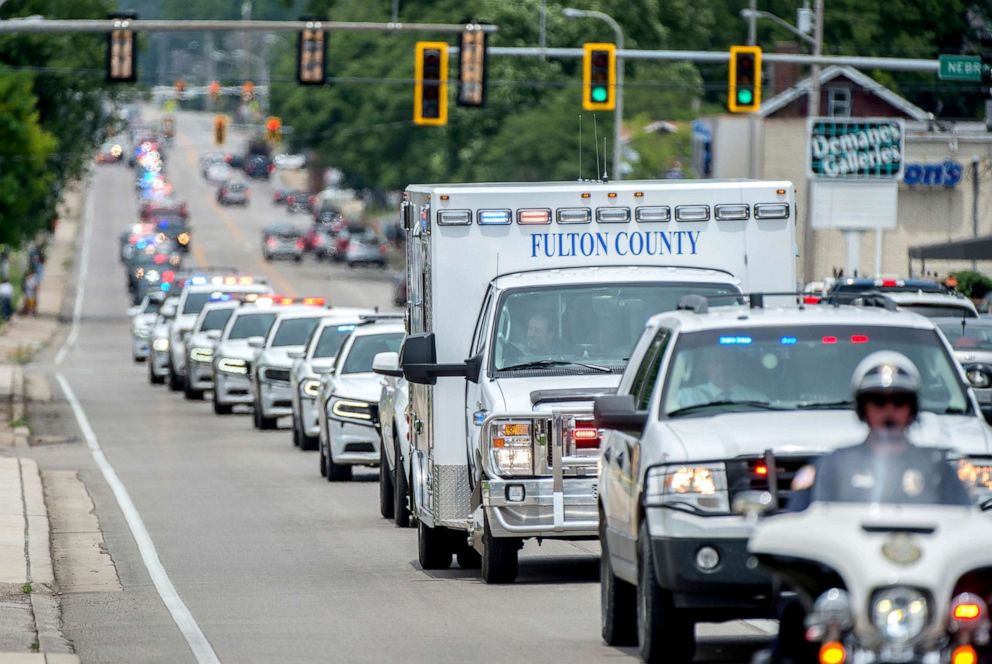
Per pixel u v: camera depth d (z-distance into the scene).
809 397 31.23
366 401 71.81
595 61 105.81
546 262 45.38
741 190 45.81
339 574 46.62
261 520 59.72
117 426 103.94
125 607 41.38
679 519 29.41
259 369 99.31
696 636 35.50
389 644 35.25
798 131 186.88
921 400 31.28
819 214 133.12
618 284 43.69
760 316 32.44
